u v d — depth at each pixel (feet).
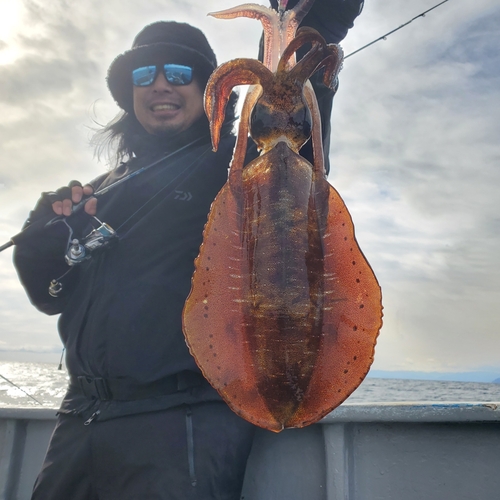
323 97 6.23
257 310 4.14
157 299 6.54
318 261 4.26
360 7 6.80
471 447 7.52
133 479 5.98
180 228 7.04
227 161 7.69
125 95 9.34
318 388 4.29
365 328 4.22
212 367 4.23
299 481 7.72
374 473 7.68
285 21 4.69
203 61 8.40
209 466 5.96
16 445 8.93
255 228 4.24
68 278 7.99
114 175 8.78
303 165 4.33
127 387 6.31
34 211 7.79
